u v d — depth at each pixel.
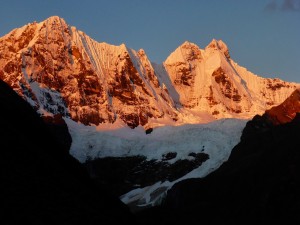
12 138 136.25
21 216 115.44
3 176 122.00
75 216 126.94
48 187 128.88
